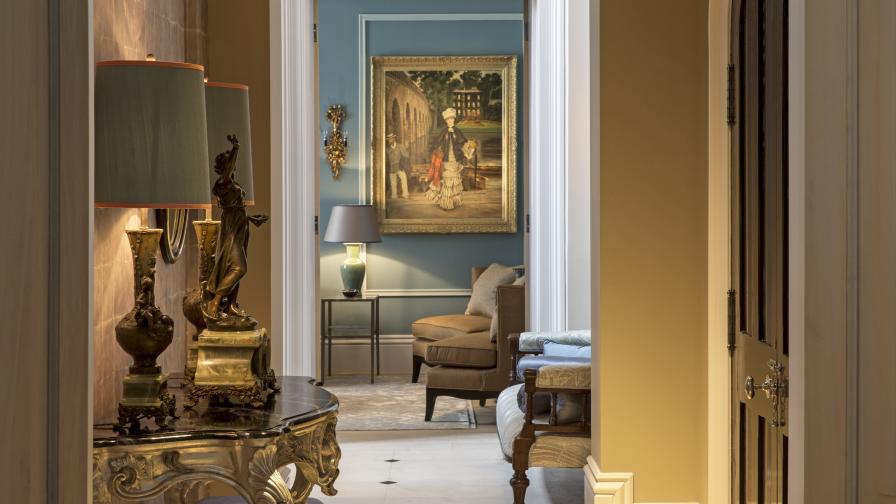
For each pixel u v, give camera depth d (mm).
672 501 4066
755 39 3268
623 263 4059
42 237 1371
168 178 2662
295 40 5500
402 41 9430
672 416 4070
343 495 5035
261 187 4227
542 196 7164
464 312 9453
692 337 4059
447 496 5016
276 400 2982
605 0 4031
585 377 4383
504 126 9414
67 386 1392
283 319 4688
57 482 1388
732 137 3609
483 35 9453
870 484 1566
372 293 9430
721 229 3740
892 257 1545
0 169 1331
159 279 3570
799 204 1873
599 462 4109
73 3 1387
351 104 9422
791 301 1946
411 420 7039
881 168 1555
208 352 2883
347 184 9422
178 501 3318
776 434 3035
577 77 6480
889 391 1551
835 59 1580
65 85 1388
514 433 4793
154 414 2625
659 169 4051
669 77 4039
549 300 7105
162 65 2686
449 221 9406
